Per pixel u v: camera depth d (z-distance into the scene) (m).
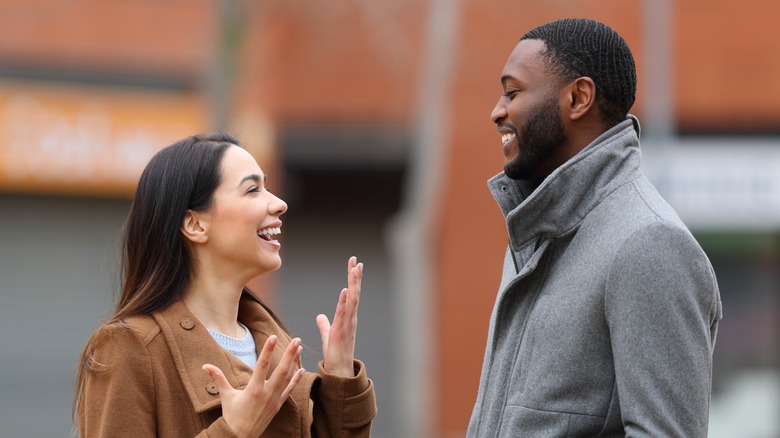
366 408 7.06
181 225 6.77
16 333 26.33
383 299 29.03
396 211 29.19
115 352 6.46
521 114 6.21
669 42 26.23
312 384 7.00
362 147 27.72
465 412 25.81
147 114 26.44
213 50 20.25
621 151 6.11
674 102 27.25
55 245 26.41
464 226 25.95
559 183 6.05
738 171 27.58
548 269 6.22
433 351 25.92
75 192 26.28
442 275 26.00
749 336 28.45
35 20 25.83
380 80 27.34
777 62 27.27
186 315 6.72
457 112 25.94
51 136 25.86
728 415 28.47
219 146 6.86
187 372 6.56
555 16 25.94
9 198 26.11
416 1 27.16
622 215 5.97
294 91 27.38
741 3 27.25
